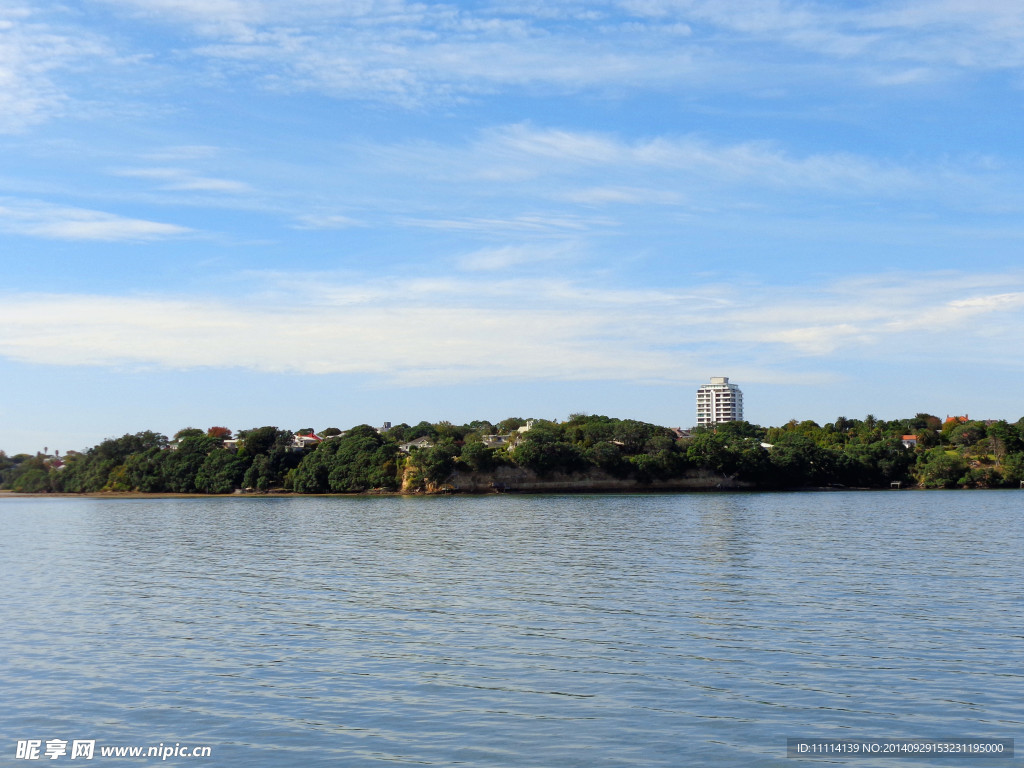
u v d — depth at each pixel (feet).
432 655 111.04
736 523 359.46
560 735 81.20
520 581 178.40
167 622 136.15
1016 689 93.25
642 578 179.93
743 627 125.80
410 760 75.66
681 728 82.64
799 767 73.46
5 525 422.82
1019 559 211.41
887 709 87.40
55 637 124.98
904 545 251.60
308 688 96.73
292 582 182.80
